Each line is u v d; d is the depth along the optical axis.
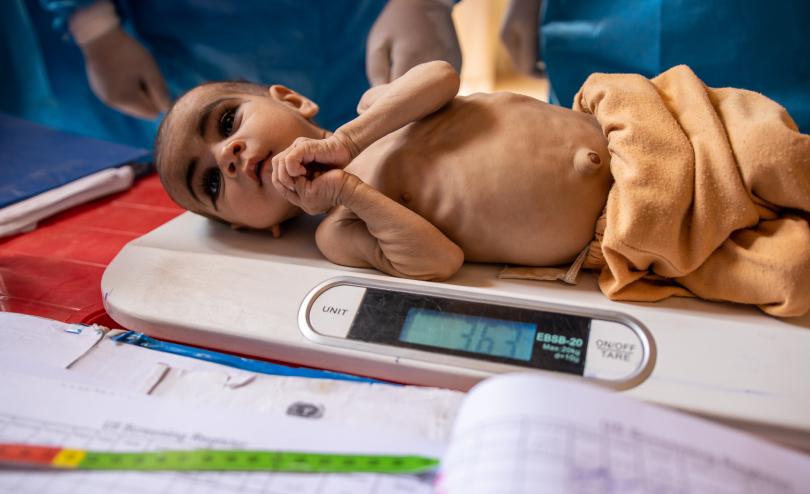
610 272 0.68
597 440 0.41
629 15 1.08
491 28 2.25
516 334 0.60
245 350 0.66
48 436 0.52
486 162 0.73
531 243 0.72
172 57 1.57
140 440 0.51
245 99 0.83
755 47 1.02
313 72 1.54
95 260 0.90
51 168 1.15
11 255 0.92
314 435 0.51
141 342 0.67
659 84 0.77
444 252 0.70
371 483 0.46
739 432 0.43
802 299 0.57
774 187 0.61
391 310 0.65
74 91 1.79
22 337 0.66
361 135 0.73
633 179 0.63
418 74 0.75
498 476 0.38
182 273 0.74
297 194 0.72
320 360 0.63
